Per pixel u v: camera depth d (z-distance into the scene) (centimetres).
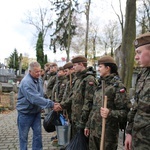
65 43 3475
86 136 370
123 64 1011
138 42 249
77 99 422
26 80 453
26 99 455
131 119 260
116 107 317
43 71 1088
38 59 4134
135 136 240
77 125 405
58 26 3447
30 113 462
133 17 1022
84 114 381
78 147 376
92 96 382
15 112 1159
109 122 320
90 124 348
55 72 817
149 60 242
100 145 316
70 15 3147
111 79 332
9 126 817
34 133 476
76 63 438
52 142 586
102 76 344
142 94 238
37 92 455
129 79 991
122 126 325
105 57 343
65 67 620
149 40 241
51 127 513
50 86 802
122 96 316
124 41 1023
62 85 636
